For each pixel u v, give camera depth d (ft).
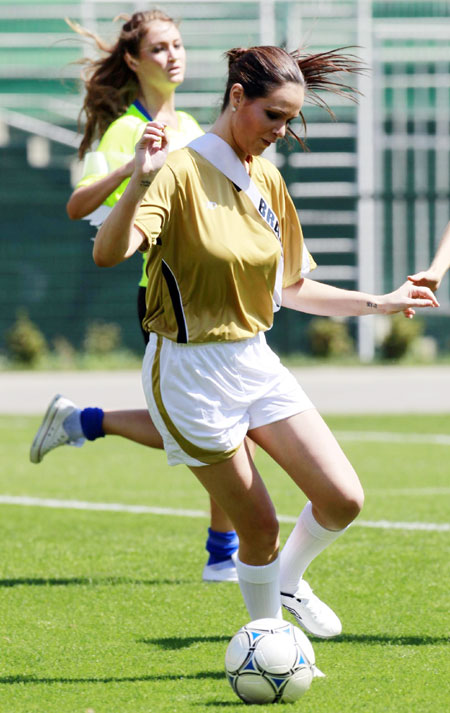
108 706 46.47
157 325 49.29
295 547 52.60
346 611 64.13
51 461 142.41
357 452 146.10
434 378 272.72
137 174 43.42
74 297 328.49
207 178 47.75
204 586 71.51
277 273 50.21
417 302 54.13
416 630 59.57
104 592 69.87
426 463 135.03
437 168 336.08
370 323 331.77
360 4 322.14
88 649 56.44
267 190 50.42
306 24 321.32
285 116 47.26
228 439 48.11
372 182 329.52
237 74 47.62
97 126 77.10
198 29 319.88
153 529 93.20
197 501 108.78
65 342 328.29
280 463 49.19
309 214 328.70
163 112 74.59
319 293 54.65
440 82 333.62
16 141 324.60
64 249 327.67
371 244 330.13
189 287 47.78
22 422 189.16
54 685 49.96
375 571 75.10
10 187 324.39
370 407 210.38
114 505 106.32
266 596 50.39
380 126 333.83
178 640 58.13
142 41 73.00
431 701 46.50
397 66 333.62
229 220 47.70
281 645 46.34
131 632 59.93
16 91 328.08
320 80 53.47
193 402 47.93
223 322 48.11
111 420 72.64
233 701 46.96
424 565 76.89
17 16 327.26
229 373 48.08
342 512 48.65
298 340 330.95
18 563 79.15
